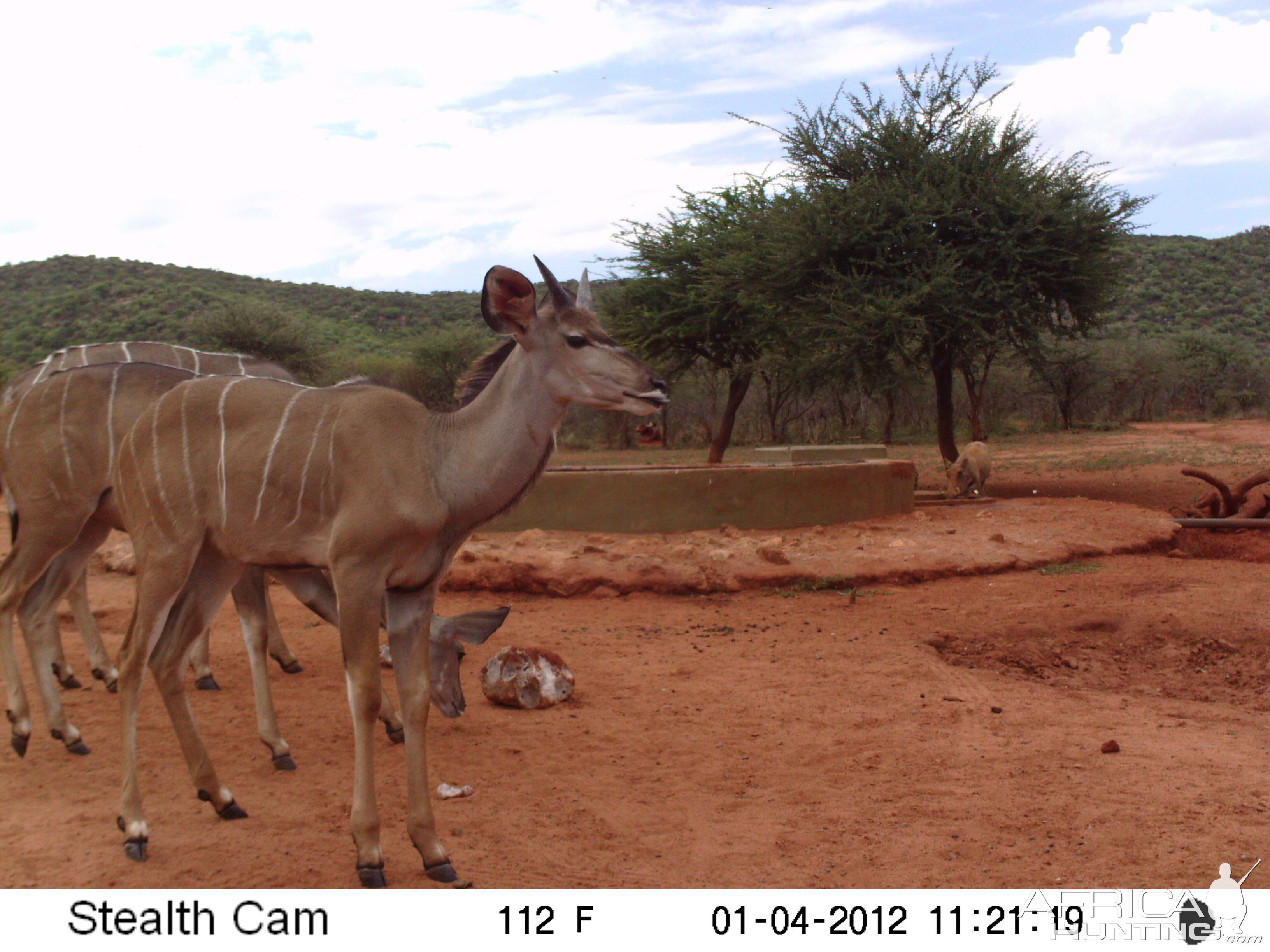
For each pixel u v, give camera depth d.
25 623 6.21
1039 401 47.91
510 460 4.62
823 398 42.56
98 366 6.36
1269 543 14.00
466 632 6.60
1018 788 5.53
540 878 4.51
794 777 5.83
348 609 4.38
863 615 10.03
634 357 4.55
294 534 4.66
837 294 19.33
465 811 5.30
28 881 4.37
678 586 11.10
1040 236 18.86
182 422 4.83
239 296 72.00
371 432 4.55
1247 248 88.12
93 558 12.52
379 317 72.38
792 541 12.83
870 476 14.73
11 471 6.16
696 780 5.79
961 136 19.94
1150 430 42.94
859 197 19.42
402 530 4.43
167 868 4.52
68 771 5.81
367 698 4.36
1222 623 9.30
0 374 33.22
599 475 13.19
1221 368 51.56
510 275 4.49
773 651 8.72
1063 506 16.98
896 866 4.62
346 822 5.11
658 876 4.55
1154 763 5.83
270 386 4.89
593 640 9.14
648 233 24.19
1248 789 5.36
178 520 4.79
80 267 76.38
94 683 7.73
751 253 20.92
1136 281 79.75
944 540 12.96
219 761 6.04
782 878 4.53
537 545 12.42
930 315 18.83
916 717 6.87
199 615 5.05
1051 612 9.94
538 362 4.58
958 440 40.47
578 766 6.04
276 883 4.38
